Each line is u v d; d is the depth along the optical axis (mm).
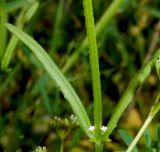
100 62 621
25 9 467
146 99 613
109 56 627
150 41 654
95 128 310
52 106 536
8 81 501
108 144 544
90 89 604
